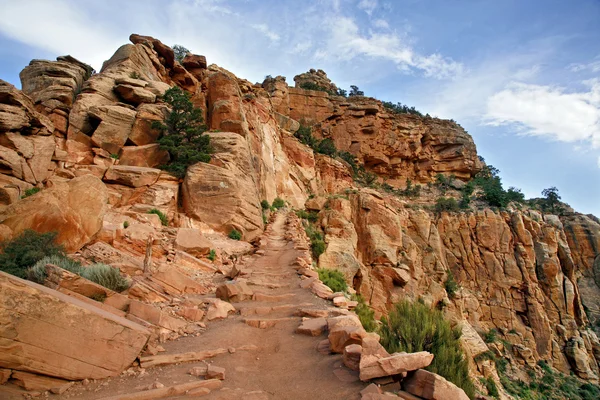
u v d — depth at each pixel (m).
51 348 6.04
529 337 62.91
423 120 97.88
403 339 8.70
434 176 92.94
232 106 38.94
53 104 30.33
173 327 9.27
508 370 57.47
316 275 17.39
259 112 52.94
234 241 26.45
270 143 51.94
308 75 109.06
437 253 66.56
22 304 5.89
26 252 10.94
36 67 33.44
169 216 26.25
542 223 75.62
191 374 6.77
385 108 97.75
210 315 10.86
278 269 19.30
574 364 61.47
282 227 36.50
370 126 88.50
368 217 57.03
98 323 6.60
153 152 30.47
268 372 7.19
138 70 38.62
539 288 67.56
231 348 8.18
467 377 7.88
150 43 44.28
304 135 72.88
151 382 6.34
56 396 5.66
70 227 13.77
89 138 29.92
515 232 72.12
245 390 6.23
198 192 28.03
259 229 30.36
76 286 8.66
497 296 66.69
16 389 5.60
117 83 34.06
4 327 5.67
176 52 73.25
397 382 5.79
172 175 28.95
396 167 89.56
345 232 51.41
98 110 30.34
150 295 11.51
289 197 54.16
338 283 19.39
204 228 26.88
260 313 11.45
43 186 24.31
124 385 6.20
